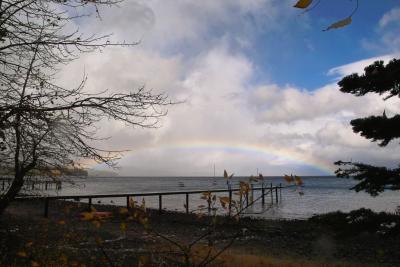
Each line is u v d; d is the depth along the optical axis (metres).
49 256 7.74
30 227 11.70
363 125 9.68
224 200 3.12
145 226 3.07
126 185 133.12
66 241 10.12
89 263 8.34
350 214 8.90
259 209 40.25
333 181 186.88
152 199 59.03
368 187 9.08
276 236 19.61
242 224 3.24
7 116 4.84
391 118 9.52
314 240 18.81
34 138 4.98
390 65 9.68
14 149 5.14
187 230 20.88
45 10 5.09
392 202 57.25
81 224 14.67
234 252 13.10
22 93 5.18
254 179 3.17
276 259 13.30
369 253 16.41
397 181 8.85
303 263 13.22
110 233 13.26
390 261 15.26
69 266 7.68
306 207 47.12
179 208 40.94
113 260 8.79
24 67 5.16
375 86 9.72
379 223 8.63
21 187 5.81
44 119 4.80
